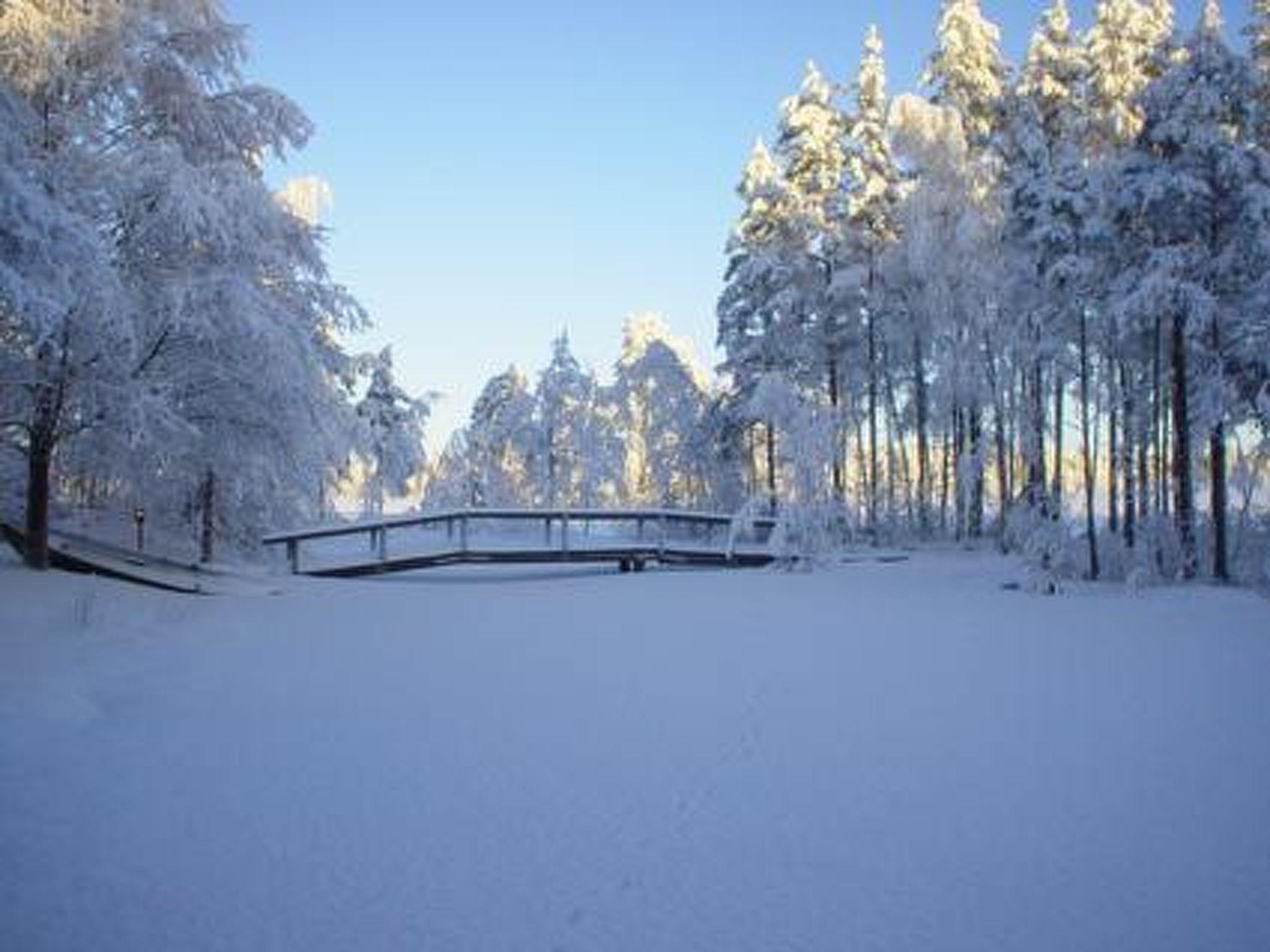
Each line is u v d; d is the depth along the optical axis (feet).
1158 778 18.62
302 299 54.24
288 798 17.42
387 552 70.85
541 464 162.40
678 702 25.50
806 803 17.25
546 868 14.28
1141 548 59.88
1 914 12.60
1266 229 56.03
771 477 100.68
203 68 49.70
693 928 12.31
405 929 12.24
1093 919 12.58
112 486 57.47
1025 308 69.67
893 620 42.27
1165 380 68.64
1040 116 79.25
